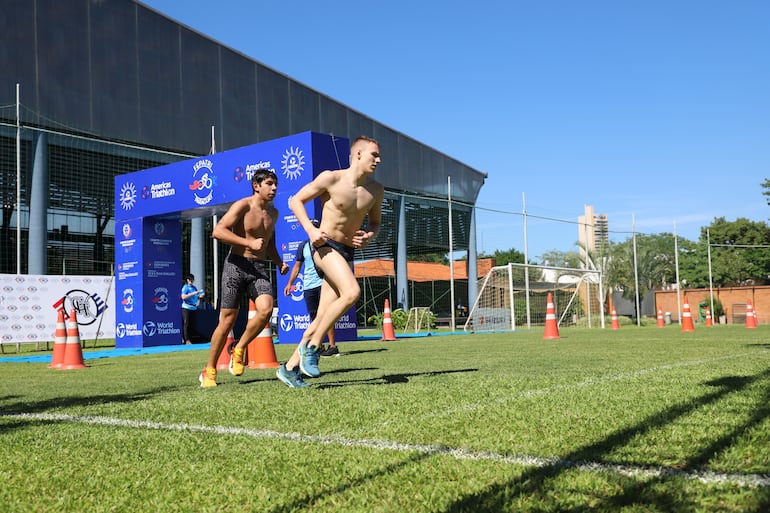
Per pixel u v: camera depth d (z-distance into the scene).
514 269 25.78
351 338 13.82
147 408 3.98
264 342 7.57
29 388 5.57
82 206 21.03
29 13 19.70
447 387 4.40
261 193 5.22
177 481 2.20
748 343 9.48
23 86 19.31
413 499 1.88
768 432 2.53
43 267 18.59
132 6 22.48
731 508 1.69
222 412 3.69
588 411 3.19
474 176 34.62
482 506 1.78
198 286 22.34
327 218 4.68
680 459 2.19
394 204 30.47
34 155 18.95
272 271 24.45
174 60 23.64
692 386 4.02
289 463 2.37
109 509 1.94
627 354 7.39
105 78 21.47
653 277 38.69
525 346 10.03
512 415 3.16
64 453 2.71
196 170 14.17
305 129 28.06
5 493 2.14
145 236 14.97
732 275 50.84
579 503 1.77
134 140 22.08
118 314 15.26
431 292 40.38
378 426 3.04
